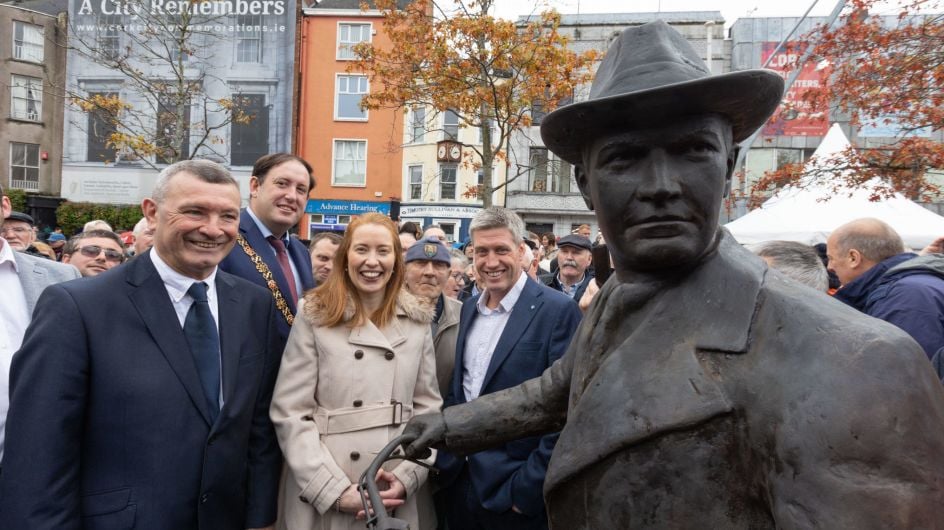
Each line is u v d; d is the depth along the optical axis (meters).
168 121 16.81
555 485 0.99
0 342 2.46
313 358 2.45
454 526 2.77
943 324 2.38
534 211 22.83
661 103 0.88
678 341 0.92
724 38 21.55
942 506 0.74
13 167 24.78
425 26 11.39
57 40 25.48
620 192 0.94
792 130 19.70
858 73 6.78
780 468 0.81
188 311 2.10
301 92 22.48
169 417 1.92
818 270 2.15
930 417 0.77
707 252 0.97
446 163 22.16
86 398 1.89
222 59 21.38
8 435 1.81
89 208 21.97
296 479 2.27
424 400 2.62
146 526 1.87
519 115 11.37
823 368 0.80
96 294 1.95
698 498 0.87
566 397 1.22
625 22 21.81
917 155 6.51
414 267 3.41
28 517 1.73
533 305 2.72
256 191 3.00
